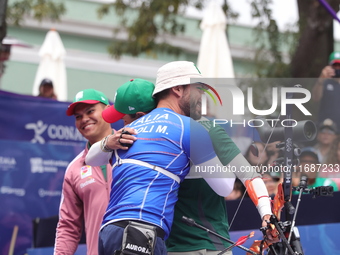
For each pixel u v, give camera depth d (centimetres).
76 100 1015
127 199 730
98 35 4447
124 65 4316
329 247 1069
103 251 739
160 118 771
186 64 802
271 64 3184
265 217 724
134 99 827
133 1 3372
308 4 2483
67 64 4172
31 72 4044
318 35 2448
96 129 1009
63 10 3700
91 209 946
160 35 4231
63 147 1538
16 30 4222
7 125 1526
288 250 711
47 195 1512
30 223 1488
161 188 738
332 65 1401
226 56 1970
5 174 1483
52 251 1152
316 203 1086
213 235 797
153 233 708
